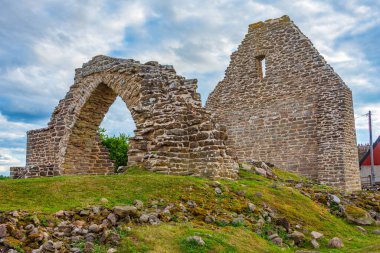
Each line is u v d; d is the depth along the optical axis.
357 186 24.53
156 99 16.77
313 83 25.56
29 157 25.19
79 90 22.47
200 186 12.20
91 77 21.61
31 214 8.62
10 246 7.29
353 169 24.36
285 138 26.41
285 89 26.83
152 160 14.96
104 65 20.67
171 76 17.72
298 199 13.11
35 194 10.54
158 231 8.74
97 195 10.71
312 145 25.11
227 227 9.86
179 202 10.92
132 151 16.06
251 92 28.52
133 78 18.34
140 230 8.71
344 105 24.14
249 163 17.86
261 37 28.58
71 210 9.28
